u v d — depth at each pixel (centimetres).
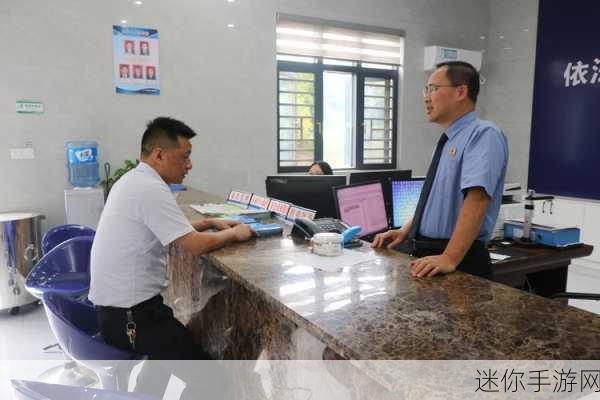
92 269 163
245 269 129
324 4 484
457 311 96
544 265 235
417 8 543
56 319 143
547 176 520
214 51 434
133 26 398
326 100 521
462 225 138
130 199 157
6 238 332
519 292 109
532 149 537
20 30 359
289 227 194
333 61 511
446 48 547
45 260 236
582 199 485
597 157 470
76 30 378
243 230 170
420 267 124
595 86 469
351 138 541
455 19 568
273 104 470
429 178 171
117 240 158
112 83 395
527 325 88
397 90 551
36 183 377
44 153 377
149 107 412
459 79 159
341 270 129
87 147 379
